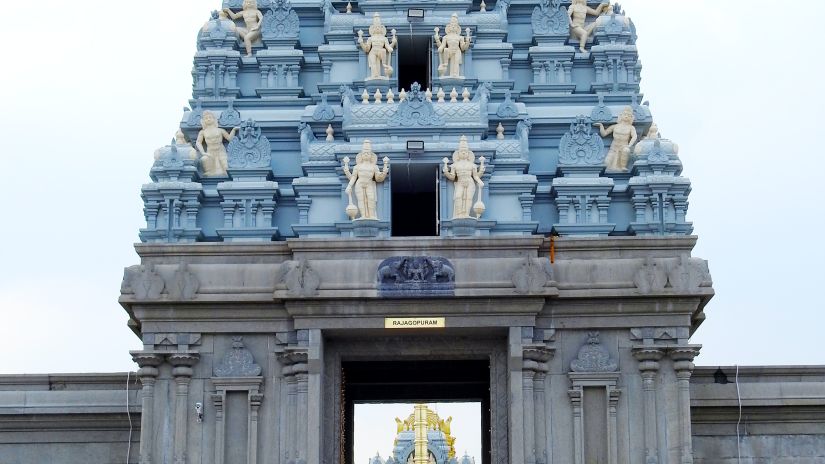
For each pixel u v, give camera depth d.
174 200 52.06
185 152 53.12
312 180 52.00
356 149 52.03
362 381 54.69
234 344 47.16
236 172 52.72
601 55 56.31
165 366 47.22
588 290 46.78
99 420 51.94
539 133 54.44
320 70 56.84
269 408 46.84
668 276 46.78
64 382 52.91
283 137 54.41
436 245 47.16
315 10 57.59
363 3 56.50
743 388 51.38
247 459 46.28
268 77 56.16
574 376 46.53
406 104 52.47
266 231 51.84
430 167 51.91
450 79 54.94
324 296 46.41
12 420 51.94
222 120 54.25
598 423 46.66
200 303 47.03
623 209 52.75
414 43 56.66
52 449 51.97
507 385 47.22
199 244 47.78
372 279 46.62
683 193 52.19
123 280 47.28
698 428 51.34
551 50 56.00
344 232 51.25
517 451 45.66
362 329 46.62
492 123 53.78
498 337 47.69
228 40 56.56
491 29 56.09
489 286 46.47
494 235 49.28
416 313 46.56
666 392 46.62
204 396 46.97
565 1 57.38
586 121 53.44
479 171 51.34
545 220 52.75
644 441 46.25
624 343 47.00
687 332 46.88
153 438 46.66
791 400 51.16
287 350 46.56
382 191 51.22
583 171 52.75
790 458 51.12
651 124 54.69
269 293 47.06
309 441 45.62
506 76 55.75
